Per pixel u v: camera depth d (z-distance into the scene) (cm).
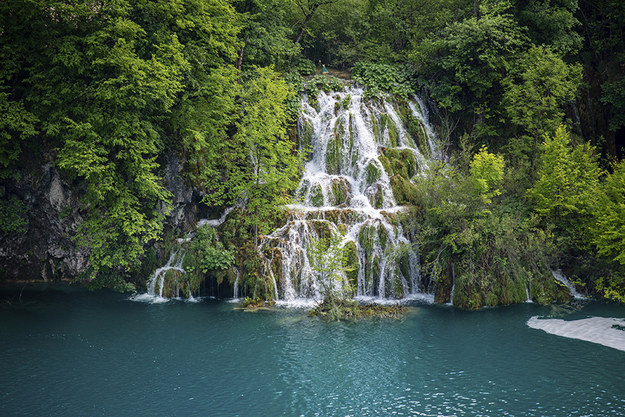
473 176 2631
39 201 2800
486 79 3453
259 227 2781
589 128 3738
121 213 2380
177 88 2486
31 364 1795
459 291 2536
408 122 3556
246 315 2384
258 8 3481
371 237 2697
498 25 3325
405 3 4362
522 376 1702
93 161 2269
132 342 2022
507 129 3494
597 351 1919
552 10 3488
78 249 2942
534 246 2570
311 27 4259
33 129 2295
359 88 3703
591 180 2727
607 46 3862
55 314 2377
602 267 2628
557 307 2497
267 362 1833
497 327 2209
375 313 2402
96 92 2281
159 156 2808
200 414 1448
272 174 2717
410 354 1909
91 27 2381
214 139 2827
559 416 1424
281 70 3778
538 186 2741
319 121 3444
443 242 2600
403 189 2998
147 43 2489
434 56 3734
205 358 1866
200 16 2689
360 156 3262
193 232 2925
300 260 2670
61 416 1422
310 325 2250
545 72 3120
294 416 1436
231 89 2848
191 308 2495
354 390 1605
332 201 3042
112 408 1474
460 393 1578
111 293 2766
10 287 2834
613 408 1469
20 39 2344
